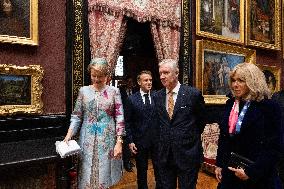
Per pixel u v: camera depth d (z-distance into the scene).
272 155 2.52
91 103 3.71
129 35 8.09
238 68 2.77
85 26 5.75
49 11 5.36
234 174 2.75
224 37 8.41
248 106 2.74
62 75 5.53
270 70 10.00
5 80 4.78
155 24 6.88
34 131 5.06
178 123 3.78
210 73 8.02
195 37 7.86
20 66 4.96
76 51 5.64
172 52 7.18
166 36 7.04
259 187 2.60
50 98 5.38
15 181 4.68
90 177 3.66
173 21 7.19
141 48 8.20
